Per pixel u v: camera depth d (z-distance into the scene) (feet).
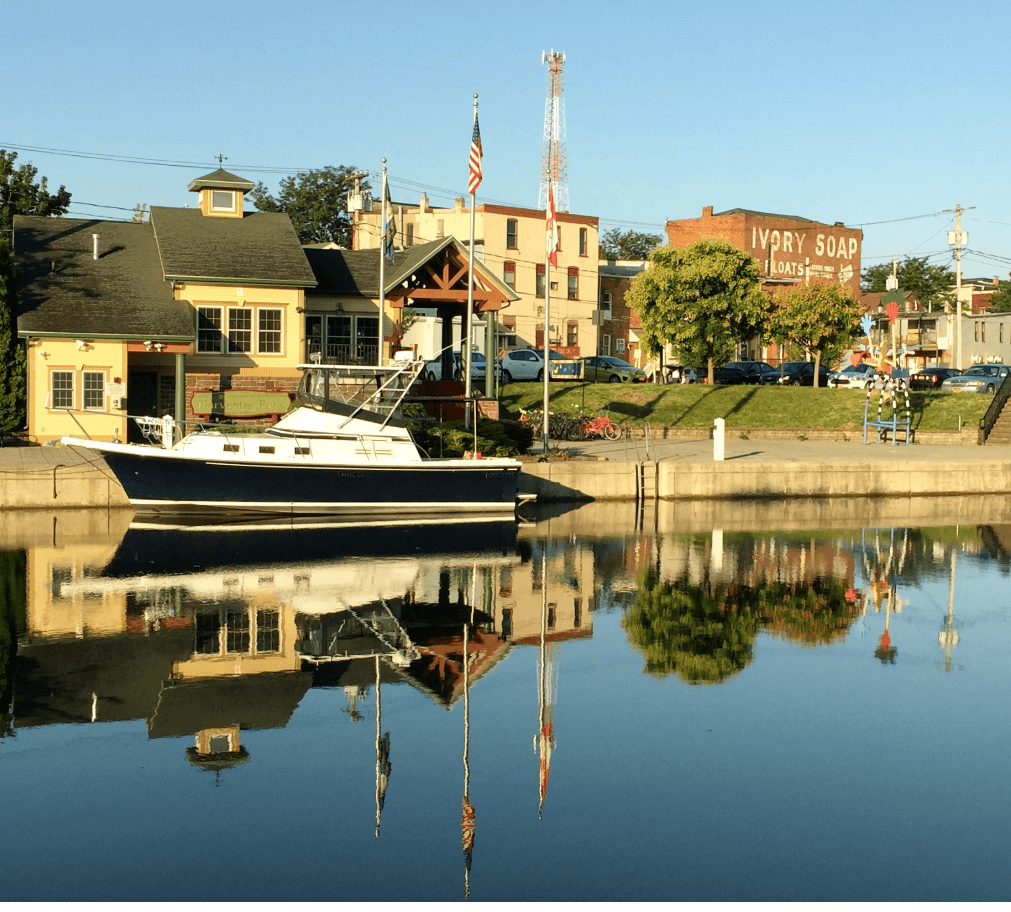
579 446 137.39
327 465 94.58
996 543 93.76
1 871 31.27
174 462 91.91
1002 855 33.17
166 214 142.20
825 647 57.41
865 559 84.33
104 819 34.86
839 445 150.00
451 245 134.10
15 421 119.44
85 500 98.02
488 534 91.66
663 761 40.63
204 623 58.70
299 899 29.71
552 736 43.06
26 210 181.16
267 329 132.98
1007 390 159.43
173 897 29.76
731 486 119.85
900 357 184.96
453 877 31.09
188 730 42.83
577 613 63.52
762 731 44.14
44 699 45.91
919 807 36.73
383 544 84.74
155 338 120.67
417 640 56.85
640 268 297.94
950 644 58.75
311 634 57.16
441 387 135.13
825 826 35.17
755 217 307.58
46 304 122.01
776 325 198.08
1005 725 45.24
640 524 100.42
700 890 30.55
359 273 143.64
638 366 282.77
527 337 258.78
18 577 69.36
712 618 63.31
